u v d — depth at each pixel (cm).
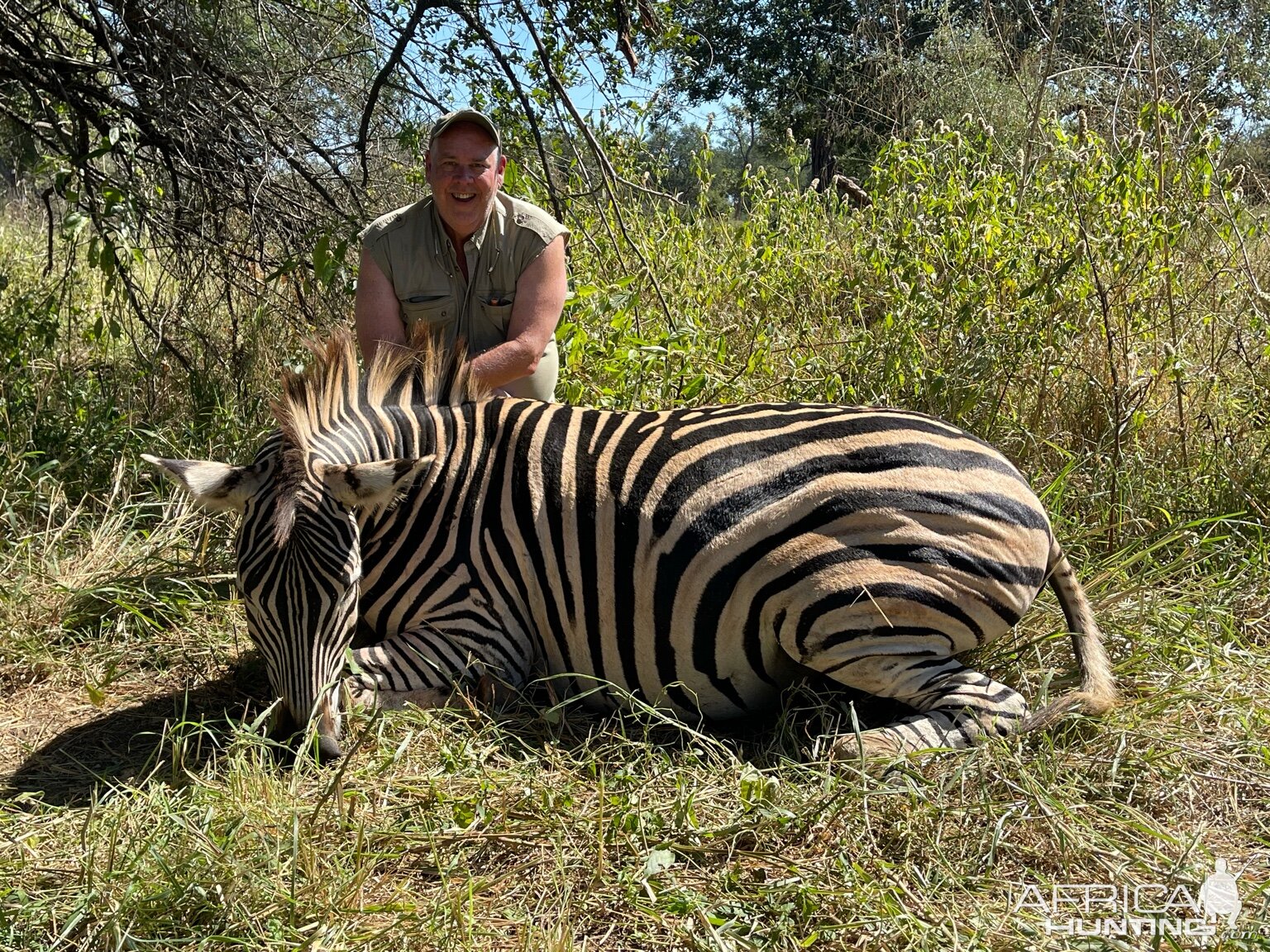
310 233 555
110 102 544
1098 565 386
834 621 296
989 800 268
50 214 588
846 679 303
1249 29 589
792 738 304
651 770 292
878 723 314
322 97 578
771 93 1531
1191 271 569
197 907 233
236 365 564
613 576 310
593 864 252
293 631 279
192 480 287
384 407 329
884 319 506
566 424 328
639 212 620
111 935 222
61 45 549
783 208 684
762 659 311
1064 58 636
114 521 423
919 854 259
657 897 241
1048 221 522
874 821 267
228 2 531
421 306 403
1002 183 554
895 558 295
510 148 558
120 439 476
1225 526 416
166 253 600
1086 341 487
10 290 702
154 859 241
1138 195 476
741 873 251
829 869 249
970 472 302
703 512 303
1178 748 292
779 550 298
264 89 550
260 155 558
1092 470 445
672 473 309
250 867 243
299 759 274
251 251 608
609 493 312
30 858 251
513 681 322
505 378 379
